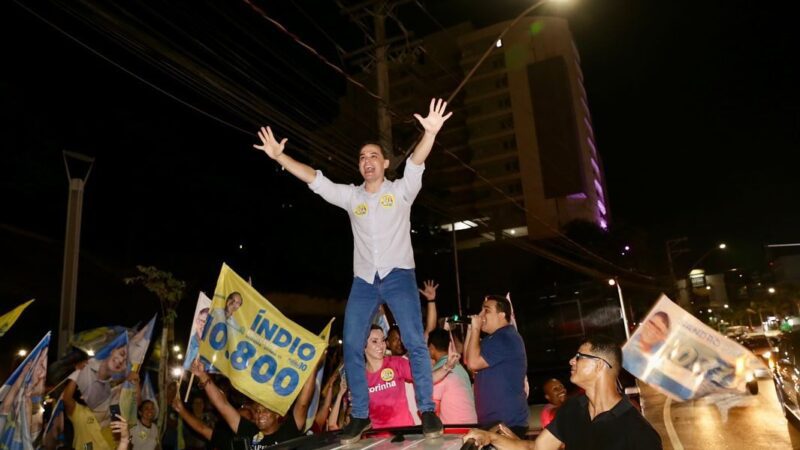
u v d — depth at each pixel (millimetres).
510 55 68688
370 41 12781
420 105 60219
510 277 46438
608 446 3260
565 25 69438
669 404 15906
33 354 5133
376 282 3795
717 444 10742
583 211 64625
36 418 5340
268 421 6086
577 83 70562
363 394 3633
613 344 3439
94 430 6562
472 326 4902
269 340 6023
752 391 15812
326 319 24281
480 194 66438
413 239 32781
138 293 17562
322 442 3500
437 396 5562
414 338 3674
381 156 3947
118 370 6984
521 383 4719
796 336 10094
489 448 3420
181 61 7168
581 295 15398
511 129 67062
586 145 70000
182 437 8641
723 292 69625
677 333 5469
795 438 10539
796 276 56188
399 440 3396
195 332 6754
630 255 46688
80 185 11438
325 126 10727
